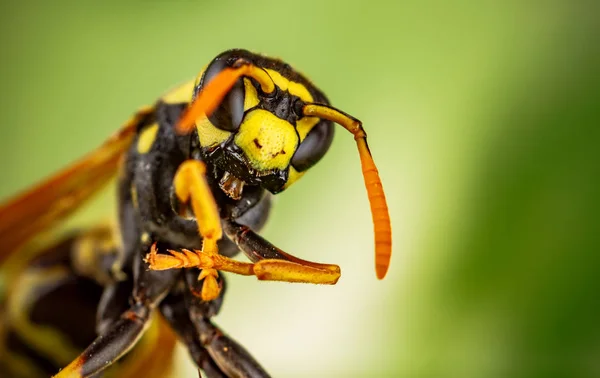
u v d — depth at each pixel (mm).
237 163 47
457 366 62
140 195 51
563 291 61
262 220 51
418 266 63
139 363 58
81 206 57
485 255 62
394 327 63
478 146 64
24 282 59
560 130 62
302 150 48
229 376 52
